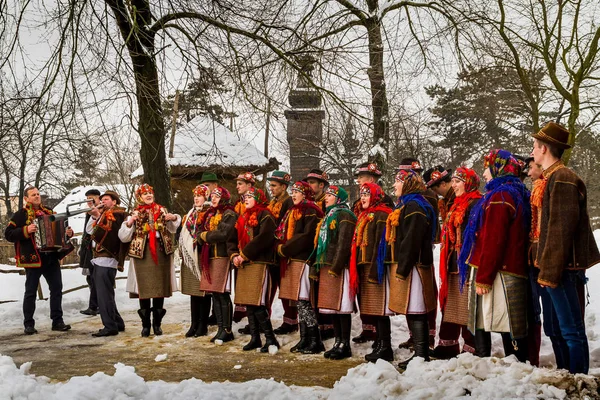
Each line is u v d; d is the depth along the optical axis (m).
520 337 4.29
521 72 13.38
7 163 29.77
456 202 5.18
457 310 5.16
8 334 7.71
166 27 11.24
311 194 6.22
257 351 6.14
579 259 3.96
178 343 6.69
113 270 7.41
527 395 3.65
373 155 12.67
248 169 19.94
